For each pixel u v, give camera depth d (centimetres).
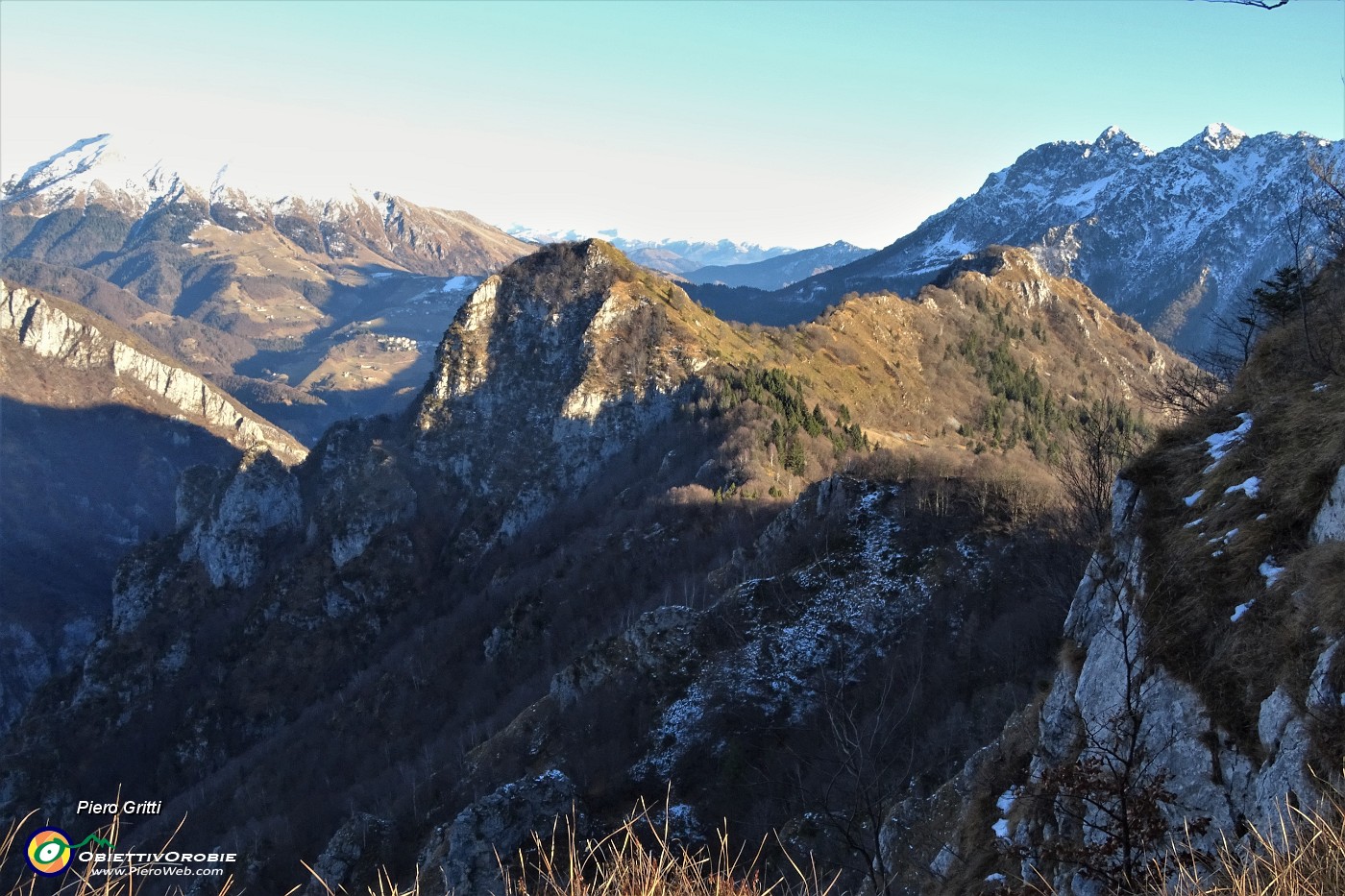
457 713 10875
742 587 6956
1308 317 2659
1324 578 1642
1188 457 2428
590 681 6956
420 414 17925
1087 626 2434
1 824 12925
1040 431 17900
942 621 5847
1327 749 1402
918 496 7138
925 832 3098
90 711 15100
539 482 16125
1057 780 1546
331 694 14188
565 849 4469
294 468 19725
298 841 8369
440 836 5341
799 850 3588
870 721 4694
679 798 5291
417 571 15650
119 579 17112
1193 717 1745
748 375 15438
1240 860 1195
